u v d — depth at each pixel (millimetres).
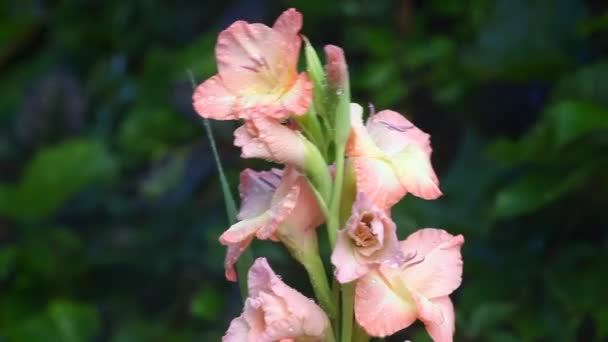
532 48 2443
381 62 2674
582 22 2416
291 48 1256
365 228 1233
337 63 1259
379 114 1314
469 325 2197
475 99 2666
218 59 1273
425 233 1302
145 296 2799
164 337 2633
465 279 2375
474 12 2664
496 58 2447
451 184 2432
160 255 2758
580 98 2322
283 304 1255
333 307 1300
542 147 2219
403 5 2725
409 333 2367
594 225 2387
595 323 2332
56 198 2803
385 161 1263
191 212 2822
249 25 1270
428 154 1295
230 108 1268
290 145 1261
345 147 1271
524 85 2652
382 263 1232
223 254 2607
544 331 2207
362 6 2795
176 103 2797
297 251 1304
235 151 2828
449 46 2658
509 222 2359
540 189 2205
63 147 2811
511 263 2307
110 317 2779
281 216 1268
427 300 1271
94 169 2795
